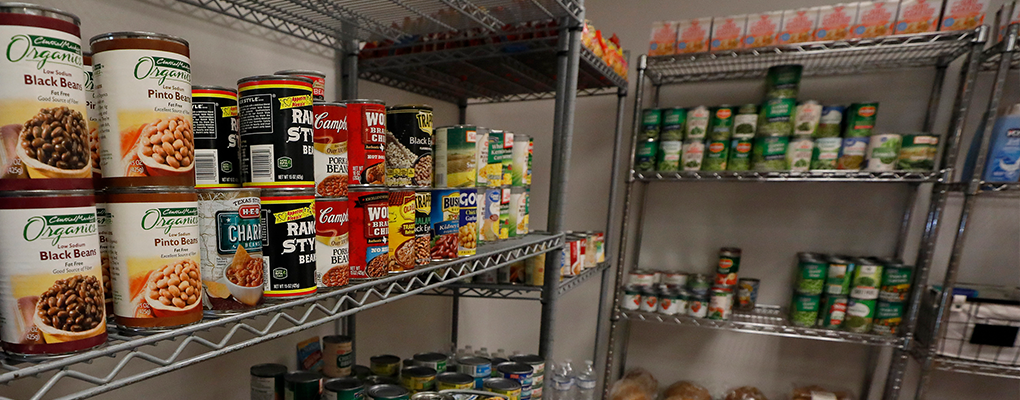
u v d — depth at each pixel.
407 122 0.78
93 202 0.40
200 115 0.53
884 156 1.35
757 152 1.45
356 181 0.68
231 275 0.50
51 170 0.36
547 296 1.17
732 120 1.49
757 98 1.70
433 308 1.74
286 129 0.54
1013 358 1.29
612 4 1.84
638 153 1.59
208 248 0.50
